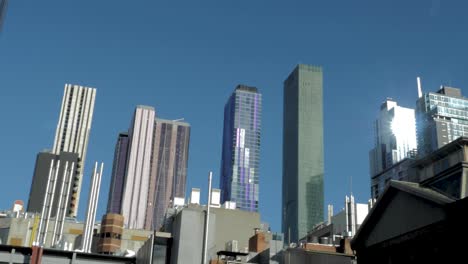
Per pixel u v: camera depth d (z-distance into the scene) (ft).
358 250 133.18
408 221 114.93
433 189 117.60
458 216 99.04
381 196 124.16
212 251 231.09
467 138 118.62
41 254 122.52
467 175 112.37
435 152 128.98
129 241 391.86
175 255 116.88
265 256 203.41
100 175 245.24
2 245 123.03
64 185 353.31
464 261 96.37
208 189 122.62
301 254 188.44
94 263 128.77
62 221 341.41
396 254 118.73
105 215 390.01
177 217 122.52
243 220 357.41
